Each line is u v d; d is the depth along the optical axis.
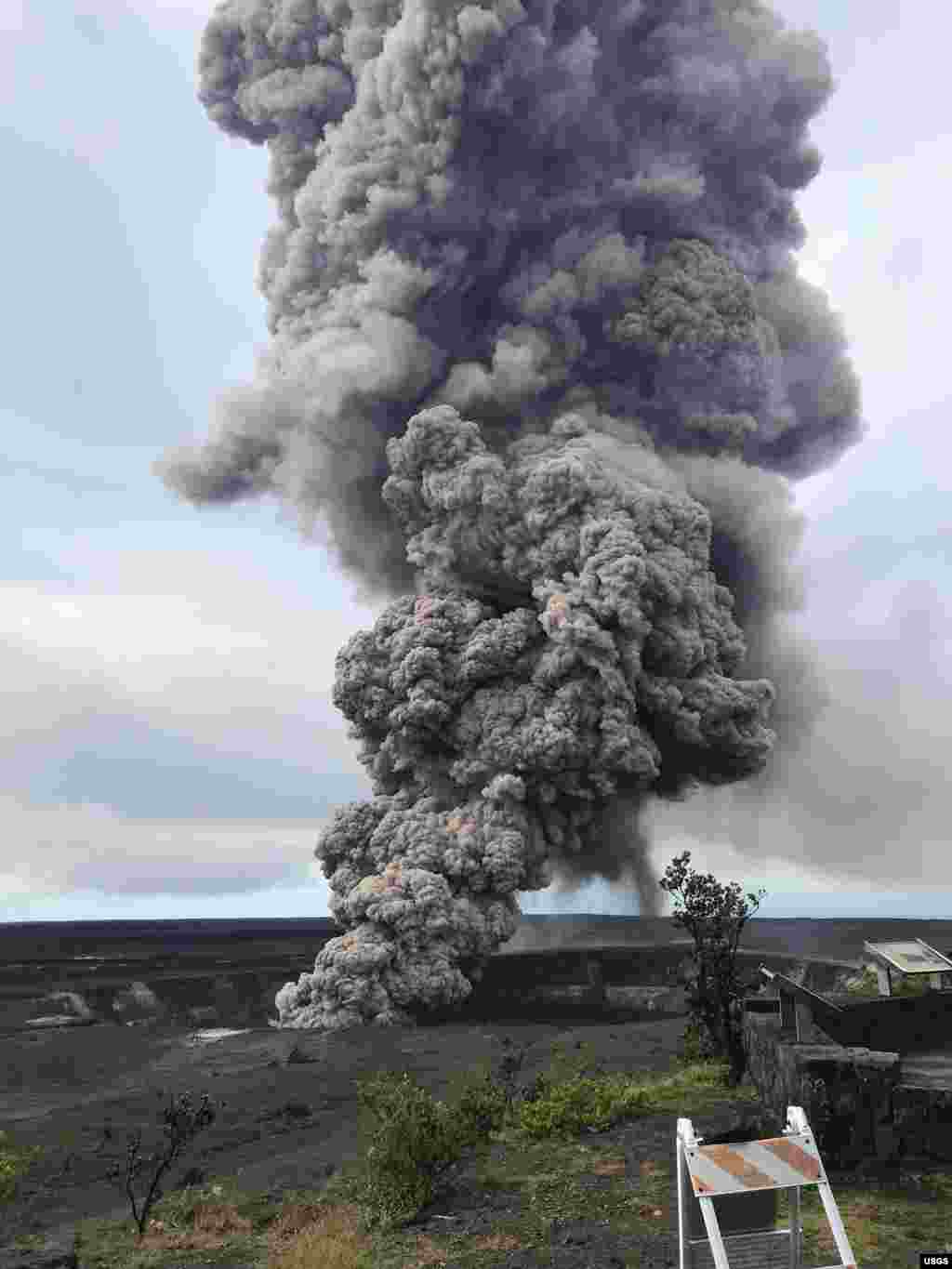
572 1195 13.96
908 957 18.09
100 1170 22.52
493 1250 12.05
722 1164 7.32
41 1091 39.03
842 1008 16.62
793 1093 14.02
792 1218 7.70
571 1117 18.09
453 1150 15.09
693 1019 24.83
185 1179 19.92
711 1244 7.10
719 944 23.89
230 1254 13.66
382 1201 14.31
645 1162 15.20
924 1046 17.38
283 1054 44.38
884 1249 10.64
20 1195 20.42
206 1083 36.41
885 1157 13.04
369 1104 19.34
